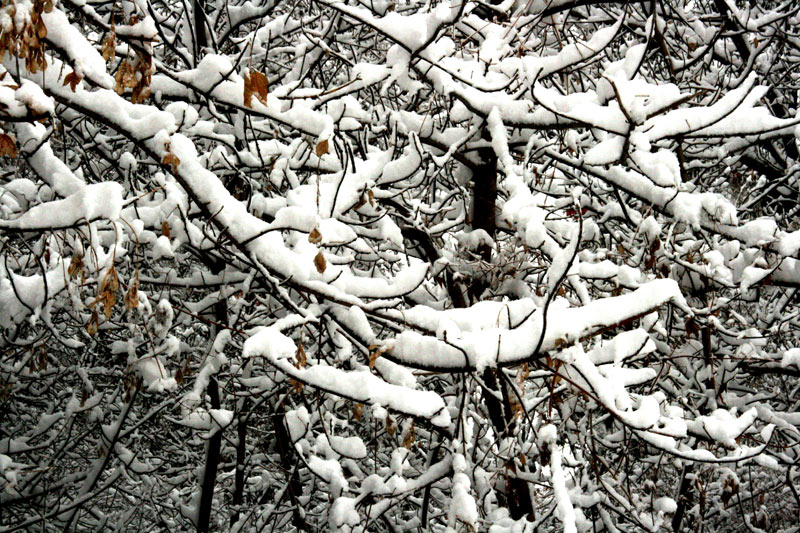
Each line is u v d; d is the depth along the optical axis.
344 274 2.99
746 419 3.39
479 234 4.68
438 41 3.49
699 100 5.39
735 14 5.27
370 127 4.48
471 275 4.80
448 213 5.74
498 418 4.83
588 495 4.95
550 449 3.29
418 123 4.43
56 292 3.22
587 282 4.73
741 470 6.36
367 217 4.43
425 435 5.82
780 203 6.53
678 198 3.86
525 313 2.89
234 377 5.17
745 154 6.15
